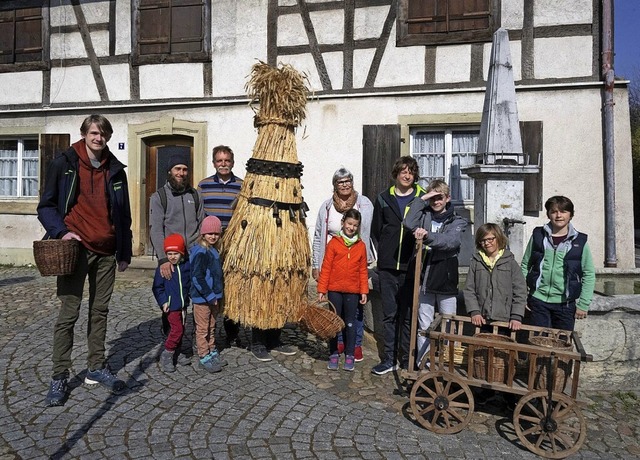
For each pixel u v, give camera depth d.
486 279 3.46
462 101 7.16
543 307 3.47
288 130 4.20
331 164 7.66
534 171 4.41
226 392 3.54
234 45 8.05
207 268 3.83
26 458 2.67
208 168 8.22
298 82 4.18
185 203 4.11
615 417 3.39
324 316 3.72
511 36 6.96
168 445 2.82
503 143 4.60
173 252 3.77
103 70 8.64
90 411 3.21
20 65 8.95
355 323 4.02
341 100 7.59
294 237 4.07
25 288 6.77
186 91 8.30
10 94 9.06
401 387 3.71
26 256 9.07
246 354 4.32
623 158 6.72
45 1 8.80
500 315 3.41
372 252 4.36
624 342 3.74
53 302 5.93
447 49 7.21
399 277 3.86
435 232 3.60
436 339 3.15
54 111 8.84
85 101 8.73
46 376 3.74
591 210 6.78
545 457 2.83
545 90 6.87
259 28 7.93
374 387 3.71
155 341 4.57
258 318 3.95
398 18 7.32
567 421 3.32
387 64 7.43
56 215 3.24
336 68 7.61
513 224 4.47
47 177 3.28
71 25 8.75
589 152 6.77
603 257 6.77
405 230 3.81
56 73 8.84
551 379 2.84
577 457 2.87
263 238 3.98
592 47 6.74
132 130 8.50
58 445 2.80
